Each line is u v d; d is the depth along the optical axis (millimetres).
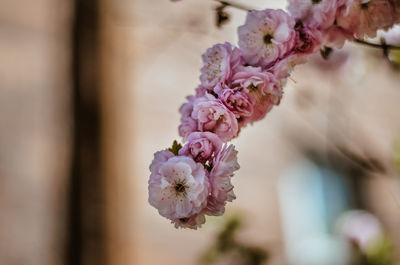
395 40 680
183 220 528
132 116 1436
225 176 522
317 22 560
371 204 1533
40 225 1322
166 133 1503
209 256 942
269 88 539
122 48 1332
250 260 941
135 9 1130
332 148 1502
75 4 1292
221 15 645
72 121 1287
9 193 1353
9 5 1449
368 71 949
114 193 1309
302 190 1616
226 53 544
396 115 1188
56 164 1326
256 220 1530
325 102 1057
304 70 1058
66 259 1238
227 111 532
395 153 837
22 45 1455
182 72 1490
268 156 1630
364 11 566
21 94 1418
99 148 1282
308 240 1551
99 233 1256
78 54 1286
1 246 1314
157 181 527
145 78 1458
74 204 1250
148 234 1412
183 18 1037
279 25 550
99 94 1295
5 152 1381
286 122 1475
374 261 947
